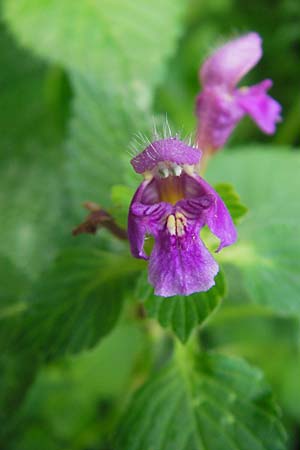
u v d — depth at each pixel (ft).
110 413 0.56
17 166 0.63
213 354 0.44
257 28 0.69
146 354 0.48
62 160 0.63
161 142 0.41
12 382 0.54
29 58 0.64
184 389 0.44
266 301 0.44
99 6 0.53
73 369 0.57
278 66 0.68
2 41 0.64
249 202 0.51
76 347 0.44
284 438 0.43
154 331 0.48
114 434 0.43
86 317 0.45
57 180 0.62
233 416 0.43
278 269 0.45
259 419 0.43
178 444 0.43
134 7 0.53
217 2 0.71
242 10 0.70
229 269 0.53
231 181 0.52
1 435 0.55
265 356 0.57
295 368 0.57
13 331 0.47
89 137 0.49
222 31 0.69
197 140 0.46
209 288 0.39
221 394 0.44
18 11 0.53
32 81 0.64
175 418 0.43
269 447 0.43
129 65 0.52
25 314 0.45
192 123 0.64
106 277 0.45
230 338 0.58
